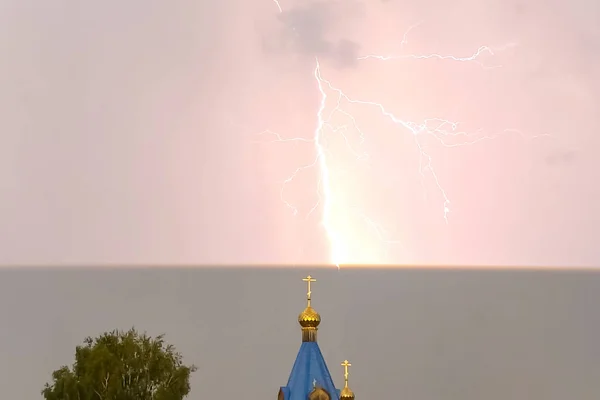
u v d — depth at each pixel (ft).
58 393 160.04
